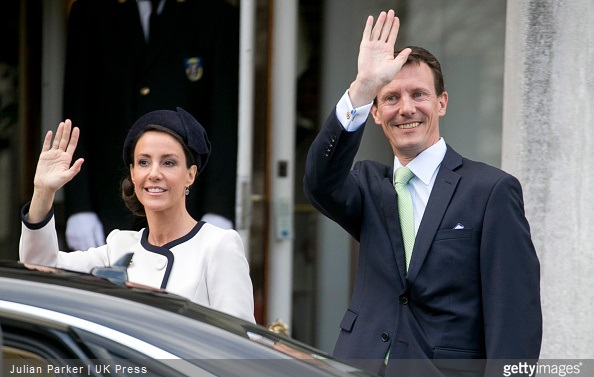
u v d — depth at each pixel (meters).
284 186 23.80
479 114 23.19
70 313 10.26
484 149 23.17
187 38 22.48
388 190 14.62
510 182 14.10
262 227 23.81
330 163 14.16
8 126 25.00
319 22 23.81
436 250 14.06
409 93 14.49
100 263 14.56
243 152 22.44
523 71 18.83
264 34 23.66
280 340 11.32
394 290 14.34
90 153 22.69
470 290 14.02
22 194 25.02
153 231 14.27
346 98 14.02
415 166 14.59
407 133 14.52
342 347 14.55
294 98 23.80
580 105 18.50
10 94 24.95
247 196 22.41
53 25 24.64
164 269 14.02
